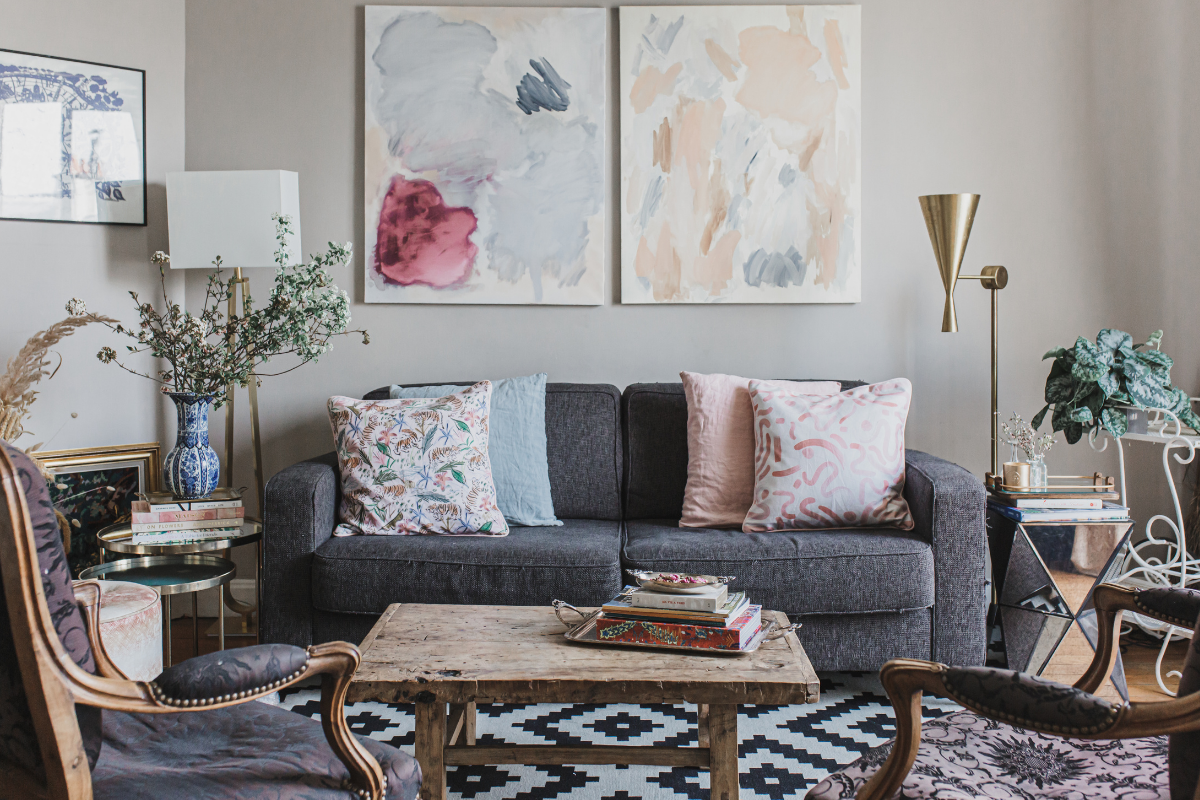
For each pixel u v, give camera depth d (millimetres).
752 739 2062
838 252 3082
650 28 3076
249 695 1036
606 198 3115
